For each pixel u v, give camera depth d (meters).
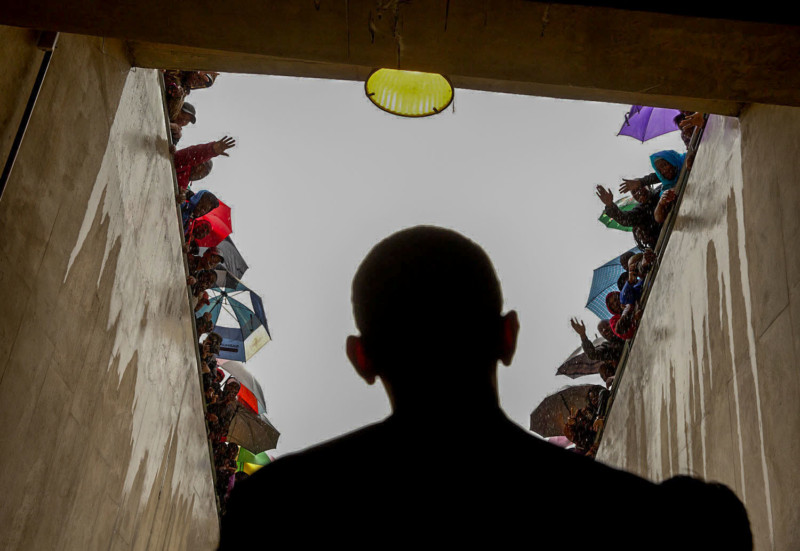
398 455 1.29
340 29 4.66
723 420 7.44
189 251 12.18
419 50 4.78
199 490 15.25
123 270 8.28
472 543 1.21
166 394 11.32
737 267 7.01
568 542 1.22
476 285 1.46
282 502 1.24
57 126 5.96
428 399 1.37
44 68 5.41
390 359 1.42
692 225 8.71
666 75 4.88
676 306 9.41
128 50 7.34
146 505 10.95
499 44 4.68
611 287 14.02
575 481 1.28
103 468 8.48
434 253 1.48
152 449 10.80
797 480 5.53
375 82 5.16
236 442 17.56
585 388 15.20
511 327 1.52
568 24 4.48
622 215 10.30
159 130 9.39
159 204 9.70
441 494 1.25
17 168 5.33
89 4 4.55
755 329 6.48
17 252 5.44
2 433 5.55
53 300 6.27
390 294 1.45
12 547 6.20
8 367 5.50
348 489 1.25
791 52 4.56
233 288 15.75
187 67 7.56
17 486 6.02
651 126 11.07
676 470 9.40
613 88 5.07
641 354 11.36
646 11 4.34
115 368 8.42
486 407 1.38
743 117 6.86
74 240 6.61
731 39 4.50
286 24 4.65
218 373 14.92
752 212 6.57
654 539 1.25
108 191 7.41
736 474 7.09
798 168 5.58
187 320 12.43
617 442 13.10
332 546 1.21
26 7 4.60
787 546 5.76
